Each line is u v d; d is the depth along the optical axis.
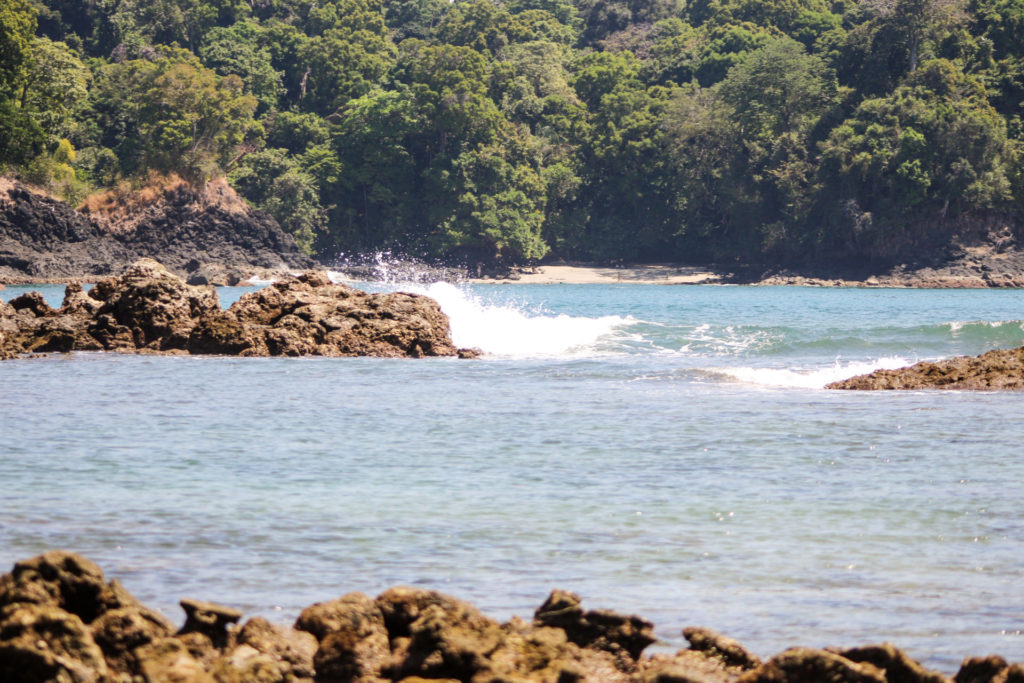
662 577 37.72
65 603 27.77
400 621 29.09
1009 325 142.00
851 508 47.75
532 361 112.62
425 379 96.19
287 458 58.97
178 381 93.06
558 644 28.12
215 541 41.53
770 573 38.25
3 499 48.12
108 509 46.47
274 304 120.75
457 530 43.56
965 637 31.88
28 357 110.69
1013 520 45.53
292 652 27.73
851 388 90.25
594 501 48.88
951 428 68.94
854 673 26.27
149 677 25.75
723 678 27.55
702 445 63.41
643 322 145.38
